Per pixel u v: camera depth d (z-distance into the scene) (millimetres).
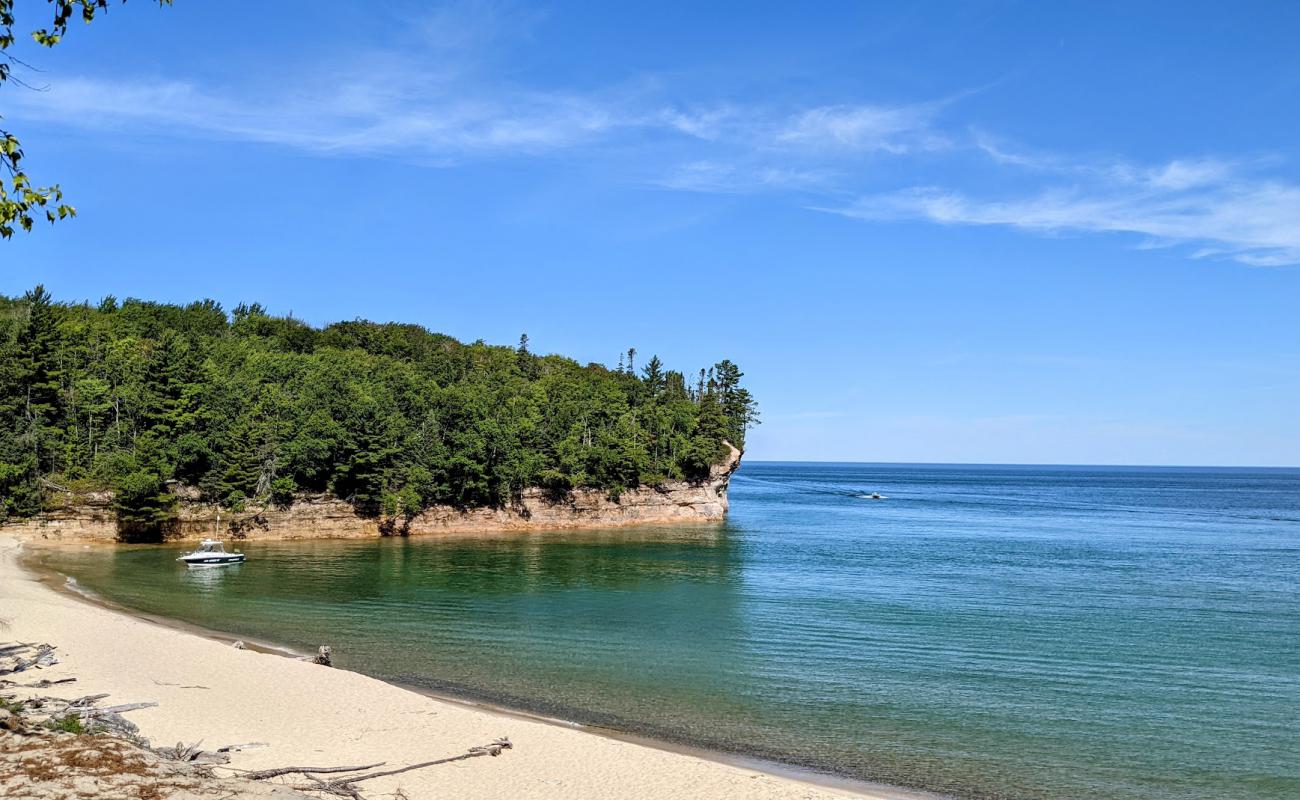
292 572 73875
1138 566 83250
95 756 18781
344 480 106688
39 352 94125
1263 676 40250
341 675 34781
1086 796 25422
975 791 25609
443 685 36469
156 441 93438
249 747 25234
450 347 196500
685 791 23766
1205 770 27797
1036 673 40469
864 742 30016
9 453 85688
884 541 107938
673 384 178500
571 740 27938
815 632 49594
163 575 69500
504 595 62688
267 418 103500
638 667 40531
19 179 13492
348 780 22859
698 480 141500
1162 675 40312
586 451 126375
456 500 115688
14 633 38312
